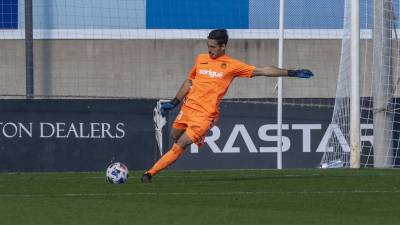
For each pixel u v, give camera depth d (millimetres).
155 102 48375
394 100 47812
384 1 46625
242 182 33500
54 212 24906
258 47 62750
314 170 40500
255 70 32844
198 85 33250
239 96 61188
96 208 25703
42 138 47906
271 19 63000
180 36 62906
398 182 33438
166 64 62750
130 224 22781
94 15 62594
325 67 62344
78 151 48125
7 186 32375
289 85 61625
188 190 30562
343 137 46844
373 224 22703
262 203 26922
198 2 63469
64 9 62250
